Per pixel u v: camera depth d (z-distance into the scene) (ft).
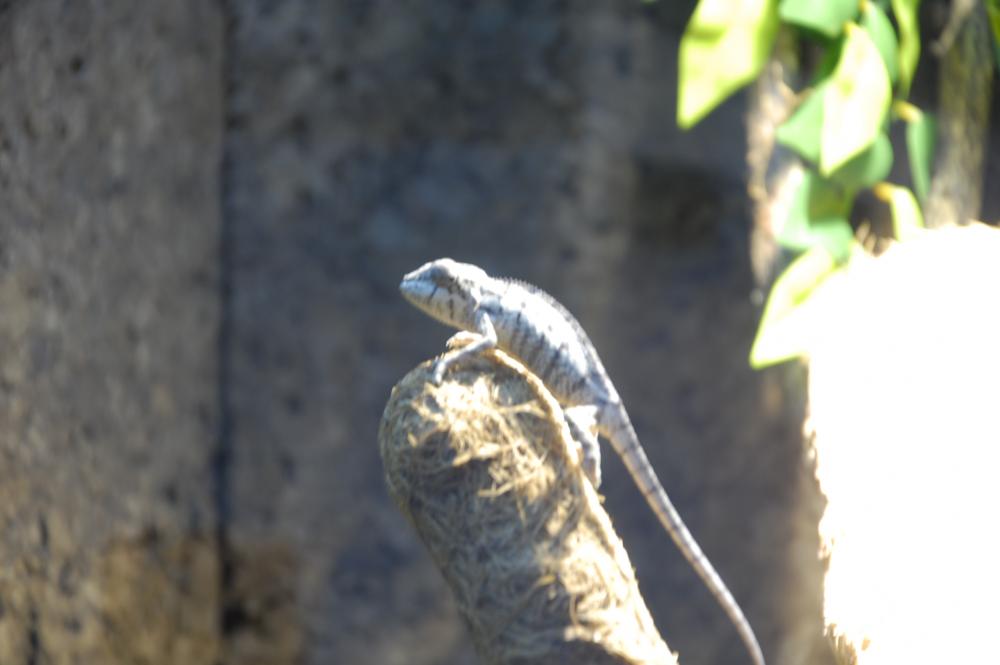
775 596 37.32
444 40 38.65
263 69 38.47
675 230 37.55
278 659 38.47
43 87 29.09
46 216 29.50
